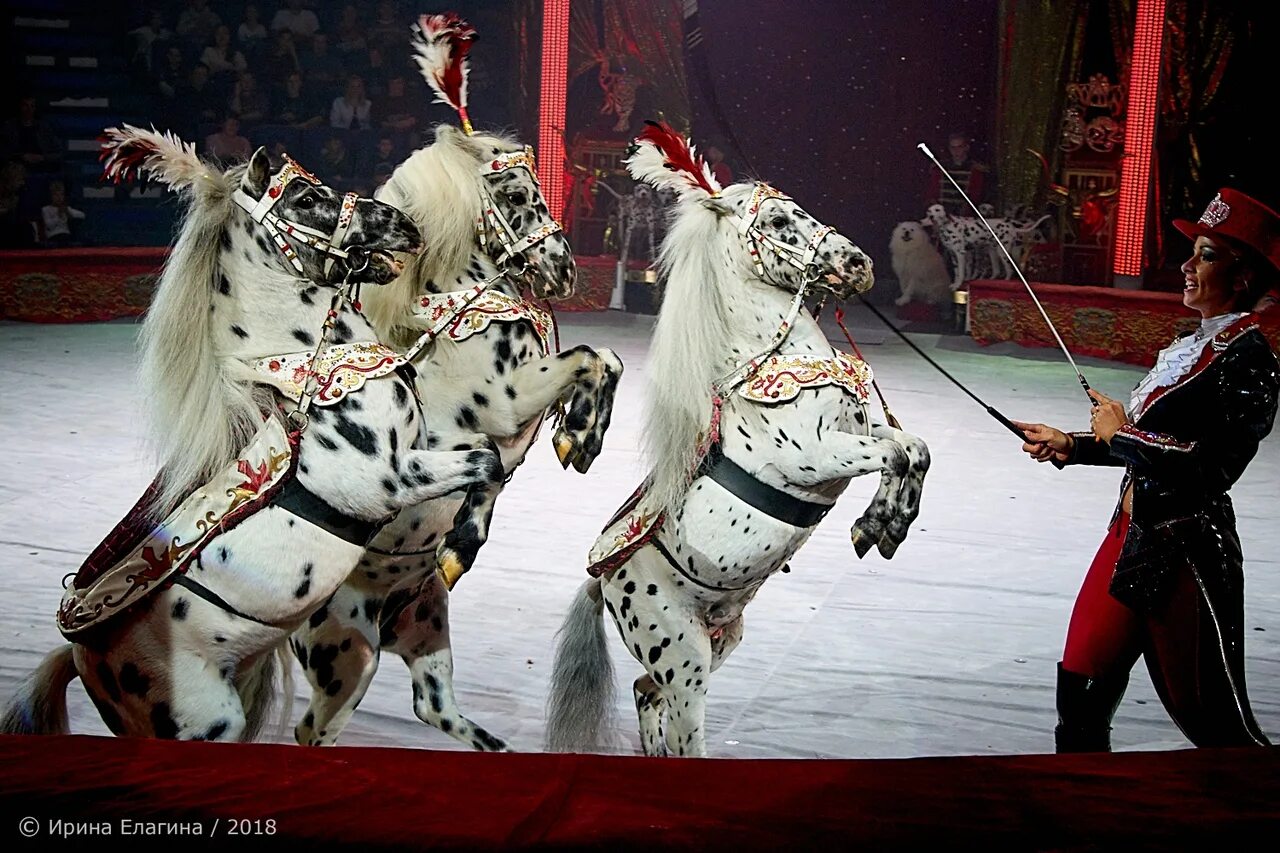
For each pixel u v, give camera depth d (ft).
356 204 9.71
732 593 11.18
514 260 12.07
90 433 25.71
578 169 47.50
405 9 52.08
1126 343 38.96
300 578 9.39
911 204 53.26
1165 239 47.34
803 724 13.41
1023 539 20.44
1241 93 46.32
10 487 21.59
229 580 9.18
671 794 4.33
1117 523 10.41
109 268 40.96
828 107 53.21
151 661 9.25
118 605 9.07
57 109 49.73
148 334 9.55
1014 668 15.08
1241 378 9.62
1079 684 10.27
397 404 9.67
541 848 3.98
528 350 11.84
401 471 9.58
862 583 18.16
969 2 51.49
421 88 51.26
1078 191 45.91
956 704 13.99
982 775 4.50
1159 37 40.73
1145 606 9.72
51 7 52.21
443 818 4.14
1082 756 4.67
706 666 11.26
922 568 18.89
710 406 10.84
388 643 12.16
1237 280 9.95
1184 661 9.71
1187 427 9.73
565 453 11.44
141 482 22.21
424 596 12.14
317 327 9.72
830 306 49.39
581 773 4.46
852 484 24.09
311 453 9.34
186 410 9.37
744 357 10.91
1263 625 16.51
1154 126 41.29
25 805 4.19
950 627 16.44
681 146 11.24
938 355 39.58
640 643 11.23
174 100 49.14
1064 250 45.65
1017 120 46.26
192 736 9.29
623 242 45.57
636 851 3.98
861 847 4.02
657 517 10.87
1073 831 4.14
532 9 48.39
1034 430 10.94
